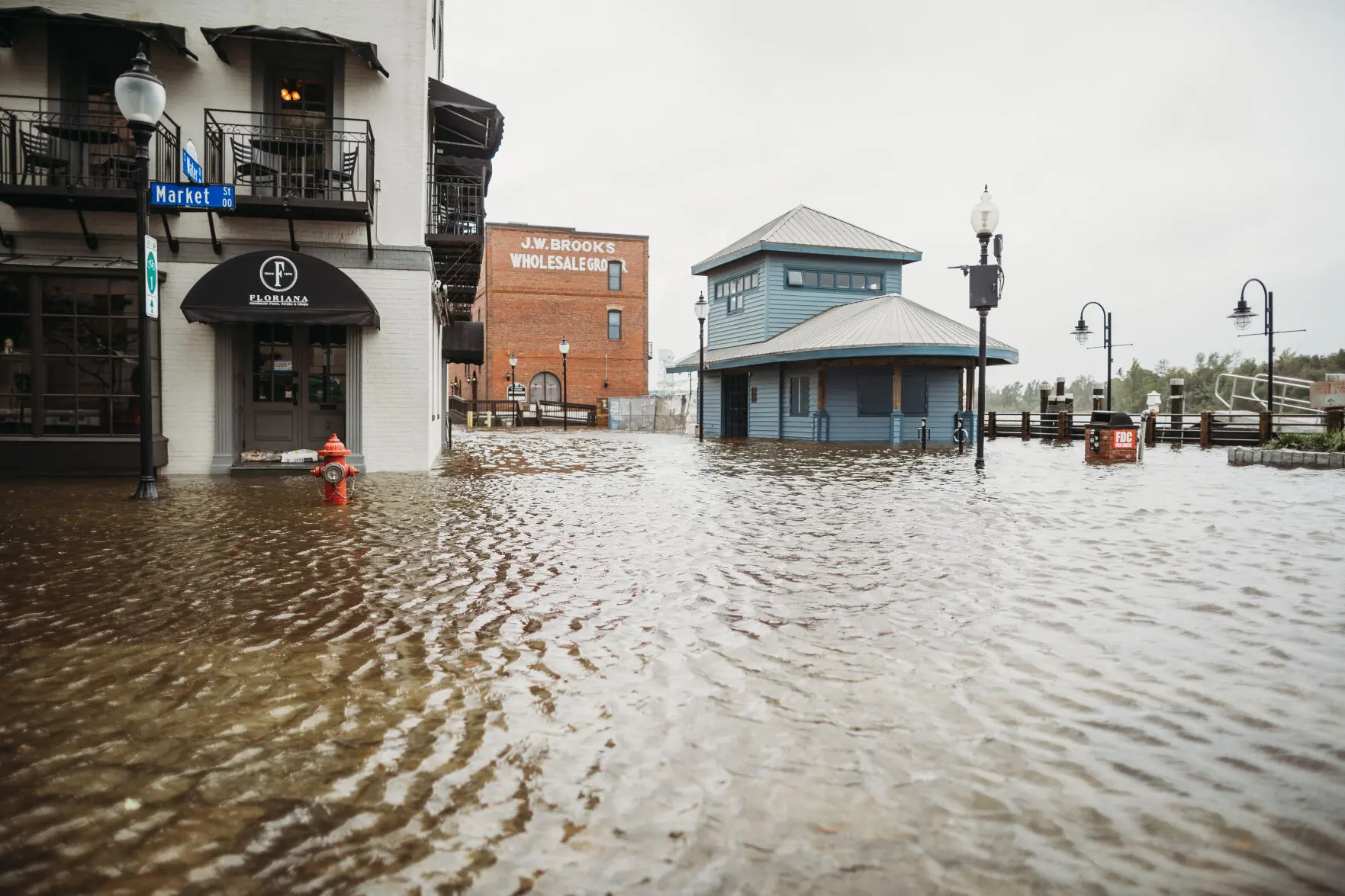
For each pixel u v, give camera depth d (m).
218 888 2.26
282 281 12.64
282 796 2.77
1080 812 2.67
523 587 5.69
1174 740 3.21
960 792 2.81
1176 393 25.58
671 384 74.81
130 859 2.40
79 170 13.23
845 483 12.94
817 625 4.80
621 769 2.97
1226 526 8.30
